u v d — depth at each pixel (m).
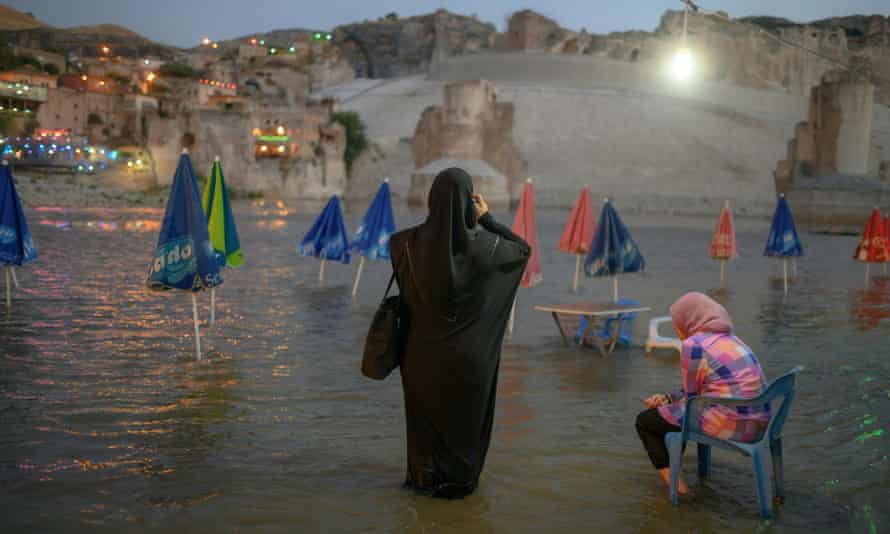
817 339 11.30
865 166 60.59
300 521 4.48
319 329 11.26
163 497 4.81
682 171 100.94
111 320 11.47
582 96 119.69
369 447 5.89
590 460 5.70
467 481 4.79
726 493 5.09
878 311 14.53
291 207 64.06
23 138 67.88
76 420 6.43
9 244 12.26
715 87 130.38
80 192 60.03
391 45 174.88
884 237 19.84
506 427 6.52
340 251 16.78
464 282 4.52
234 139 76.81
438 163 82.06
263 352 9.48
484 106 84.12
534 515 4.64
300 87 111.00
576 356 9.70
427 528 4.41
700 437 4.82
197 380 7.95
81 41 152.00
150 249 24.59
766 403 4.76
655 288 17.81
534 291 16.73
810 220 60.38
